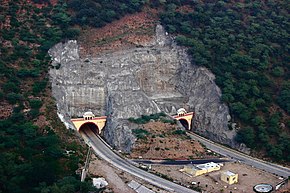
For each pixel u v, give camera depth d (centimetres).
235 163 17512
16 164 14862
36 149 15838
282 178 16275
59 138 16838
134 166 16725
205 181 15700
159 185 15200
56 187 13762
